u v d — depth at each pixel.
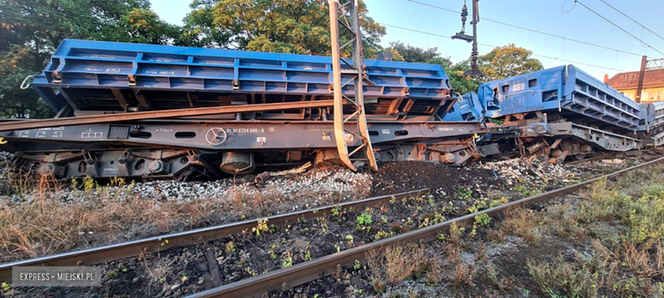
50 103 6.10
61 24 9.73
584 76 9.22
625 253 3.26
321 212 4.84
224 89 6.30
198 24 15.05
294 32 13.77
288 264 3.24
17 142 5.45
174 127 5.87
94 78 5.65
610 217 4.54
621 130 13.30
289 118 7.12
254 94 6.64
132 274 3.08
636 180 7.52
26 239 3.54
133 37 12.53
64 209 4.38
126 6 13.23
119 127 5.54
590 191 6.28
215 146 5.93
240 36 15.67
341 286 2.86
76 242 3.82
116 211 4.55
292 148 6.55
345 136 6.63
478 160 9.87
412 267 3.04
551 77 9.17
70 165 5.88
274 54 6.93
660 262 3.09
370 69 7.80
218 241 3.81
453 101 8.91
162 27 12.74
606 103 10.49
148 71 5.88
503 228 4.25
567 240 3.92
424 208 5.51
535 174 8.45
